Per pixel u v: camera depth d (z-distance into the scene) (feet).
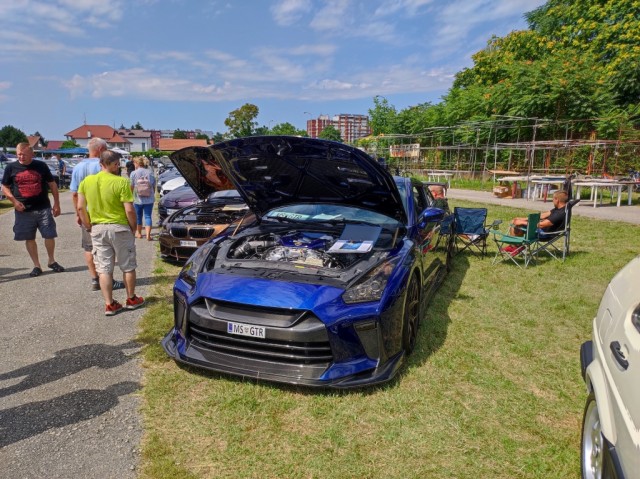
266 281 10.56
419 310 13.09
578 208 43.37
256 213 16.21
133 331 13.43
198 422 8.95
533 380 10.84
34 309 15.40
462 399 9.91
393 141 110.22
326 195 15.10
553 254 24.03
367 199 14.38
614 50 73.87
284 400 9.66
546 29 95.55
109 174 14.20
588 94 64.18
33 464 7.71
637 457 4.80
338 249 11.65
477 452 8.20
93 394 9.95
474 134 80.18
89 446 8.20
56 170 75.97
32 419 9.01
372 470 7.69
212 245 13.16
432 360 11.71
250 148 12.82
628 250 25.12
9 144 291.99
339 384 9.66
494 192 56.75
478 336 13.35
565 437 8.68
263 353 10.05
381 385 10.28
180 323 11.17
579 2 84.84
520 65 73.10
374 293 10.33
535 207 44.19
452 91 104.12
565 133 64.80
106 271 14.53
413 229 13.80
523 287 18.29
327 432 8.65
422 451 8.19
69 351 12.06
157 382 10.39
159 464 7.72
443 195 24.18
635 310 6.27
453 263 22.21
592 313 15.43
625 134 57.41
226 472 7.58
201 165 18.01
